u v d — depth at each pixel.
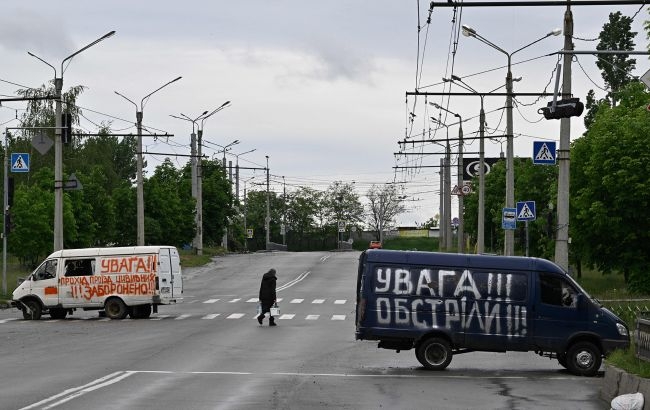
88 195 66.19
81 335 29.67
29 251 57.47
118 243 74.12
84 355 23.30
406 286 21.53
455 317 21.41
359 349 25.80
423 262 21.62
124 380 18.14
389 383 18.61
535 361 24.30
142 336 29.12
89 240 62.88
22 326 34.00
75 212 62.19
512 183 42.88
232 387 17.27
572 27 30.05
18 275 56.62
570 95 30.03
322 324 34.41
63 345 26.16
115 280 37.66
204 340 27.69
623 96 47.97
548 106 28.86
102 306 37.66
